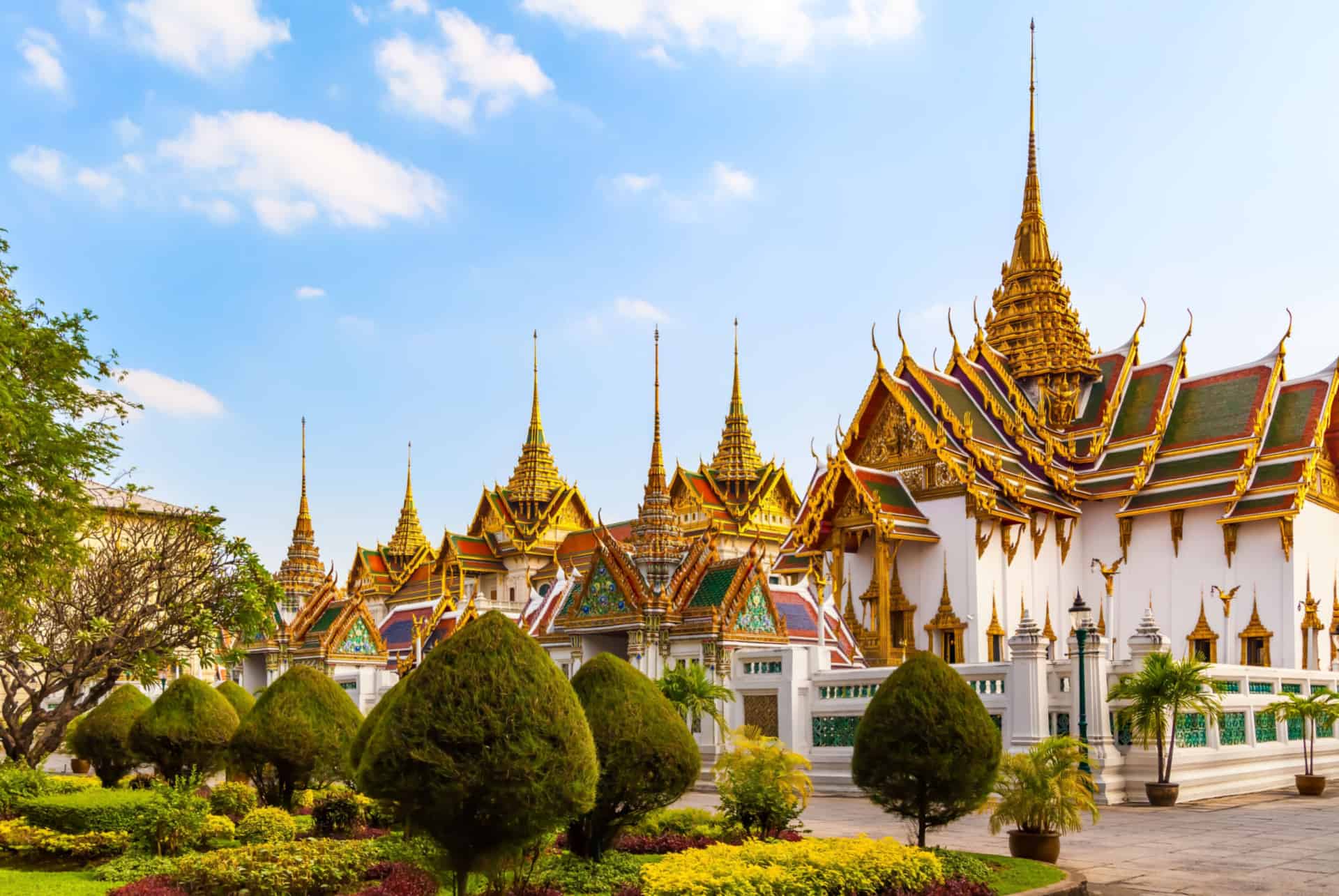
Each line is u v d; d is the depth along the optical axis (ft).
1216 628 174.81
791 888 41.83
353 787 73.41
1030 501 176.96
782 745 63.72
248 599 87.56
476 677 40.68
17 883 51.80
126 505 91.04
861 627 177.58
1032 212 217.77
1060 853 63.10
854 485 174.40
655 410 122.52
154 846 60.18
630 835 61.00
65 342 73.31
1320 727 116.26
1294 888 52.95
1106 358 205.98
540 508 374.63
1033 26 231.71
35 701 83.82
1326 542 179.01
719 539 314.76
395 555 384.47
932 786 55.42
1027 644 89.76
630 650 110.42
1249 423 181.57
